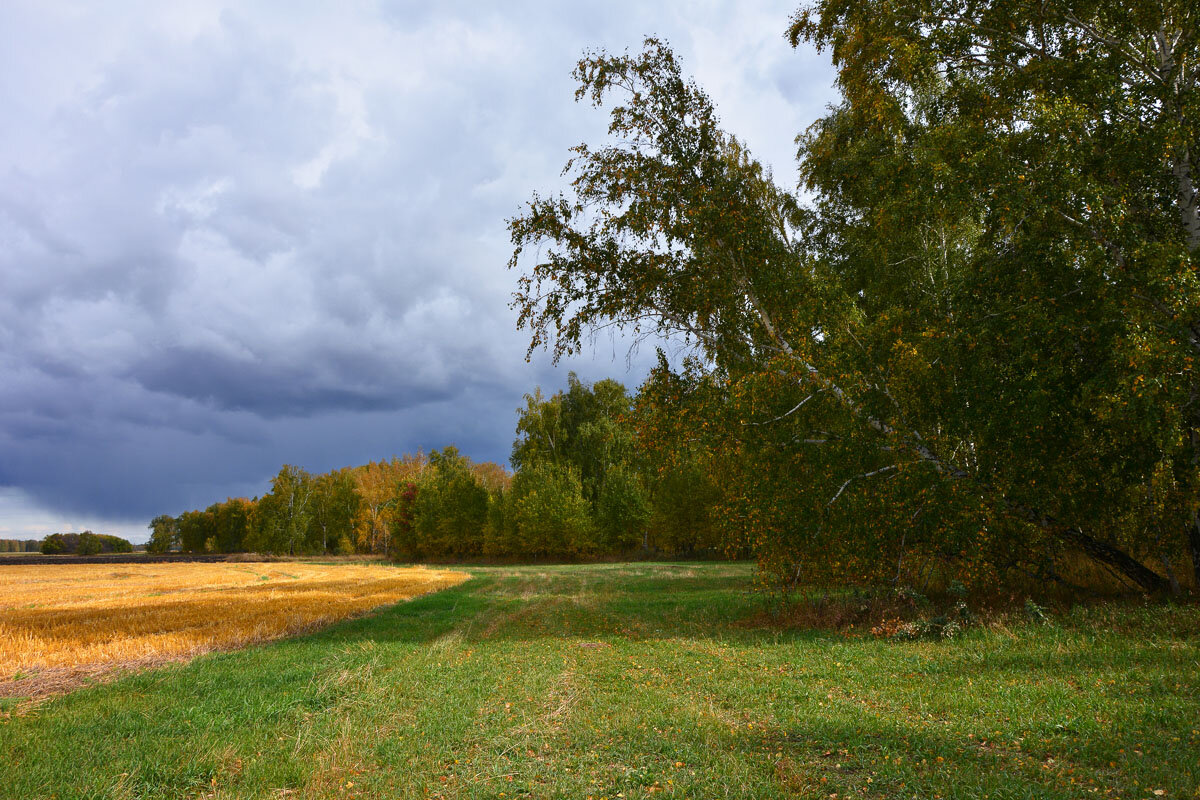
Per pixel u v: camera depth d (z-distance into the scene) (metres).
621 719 7.65
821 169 21.19
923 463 14.25
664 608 21.12
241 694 9.11
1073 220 12.83
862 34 16.11
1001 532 14.65
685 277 16.78
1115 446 12.95
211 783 5.77
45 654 13.22
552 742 6.90
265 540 103.31
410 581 40.53
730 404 15.56
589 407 73.62
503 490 78.69
